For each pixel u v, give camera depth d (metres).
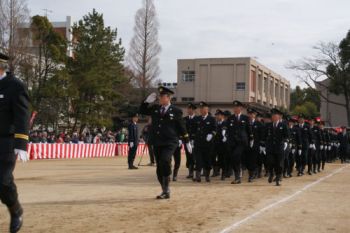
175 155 14.05
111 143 32.25
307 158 17.70
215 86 68.81
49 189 11.42
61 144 26.89
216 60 68.62
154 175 15.87
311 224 7.42
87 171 17.64
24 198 9.80
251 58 68.25
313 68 69.25
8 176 5.93
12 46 33.09
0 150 5.95
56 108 39.53
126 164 22.47
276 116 13.36
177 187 12.11
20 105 5.99
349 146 29.06
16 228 6.19
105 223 7.25
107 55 42.34
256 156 14.66
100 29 42.03
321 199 10.24
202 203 9.30
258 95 72.38
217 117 15.36
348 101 57.44
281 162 13.22
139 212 8.20
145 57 56.91
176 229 6.86
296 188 12.45
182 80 70.69
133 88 55.34
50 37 38.16
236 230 6.85
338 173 18.73
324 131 21.69
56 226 7.01
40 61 37.53
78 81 40.75
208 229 6.88
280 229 7.00
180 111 9.95
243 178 15.59
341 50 56.03
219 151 14.91
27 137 6.00
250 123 14.02
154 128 9.93
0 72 6.14
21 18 34.34
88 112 41.50
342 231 6.95
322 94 65.12
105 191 11.08
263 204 9.32
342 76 55.84
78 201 9.41
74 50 41.94
